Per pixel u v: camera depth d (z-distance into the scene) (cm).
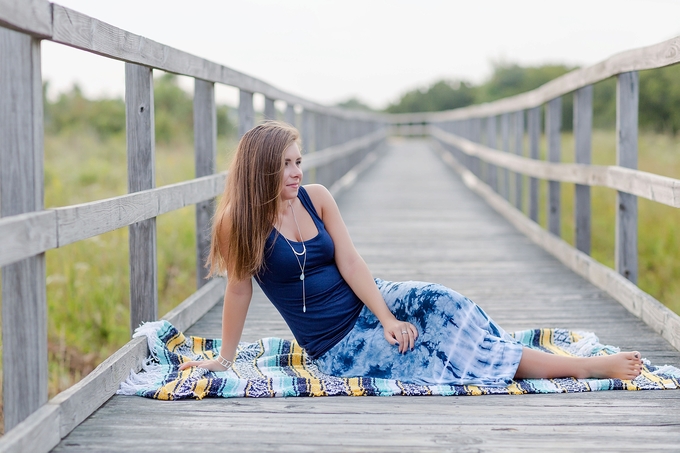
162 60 335
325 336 291
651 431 237
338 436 234
